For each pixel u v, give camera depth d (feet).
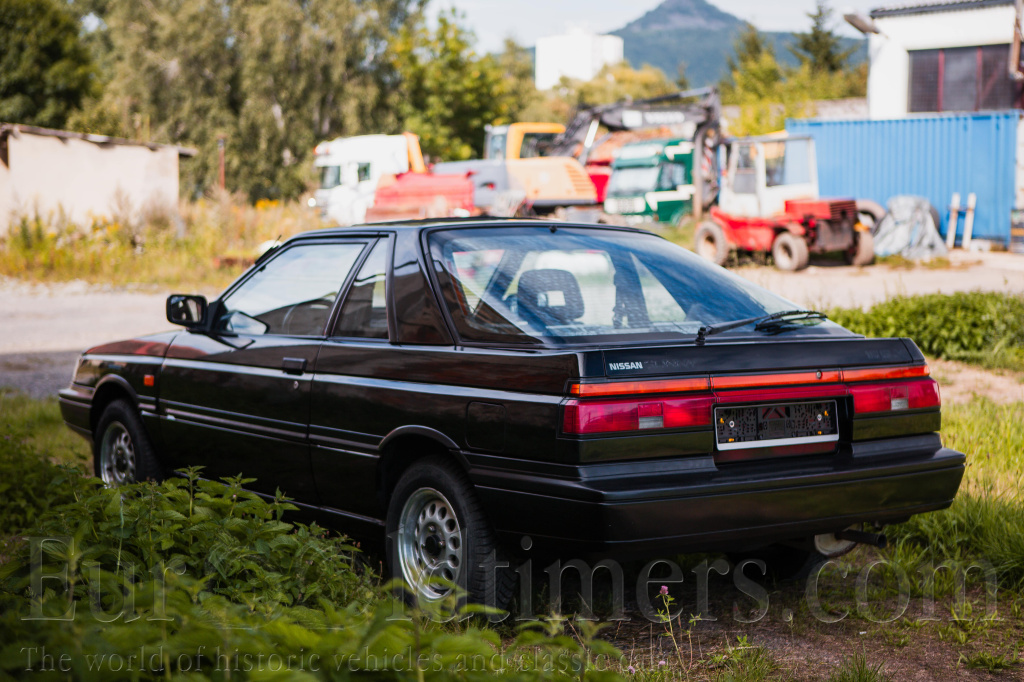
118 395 18.15
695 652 11.19
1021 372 31.12
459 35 157.58
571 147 88.79
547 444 10.52
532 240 13.65
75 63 150.30
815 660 11.00
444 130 154.81
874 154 84.28
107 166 79.87
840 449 12.01
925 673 10.64
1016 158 77.10
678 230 83.10
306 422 13.67
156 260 75.15
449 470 11.75
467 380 11.57
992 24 84.94
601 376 10.50
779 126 118.73
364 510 13.05
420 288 12.85
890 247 73.87
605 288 12.92
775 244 67.97
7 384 33.65
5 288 65.92
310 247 15.28
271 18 154.61
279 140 156.87
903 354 12.69
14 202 76.18
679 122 86.43
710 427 10.93
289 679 5.41
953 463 12.53
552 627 7.14
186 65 159.94
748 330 12.41
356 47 157.79
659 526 10.34
